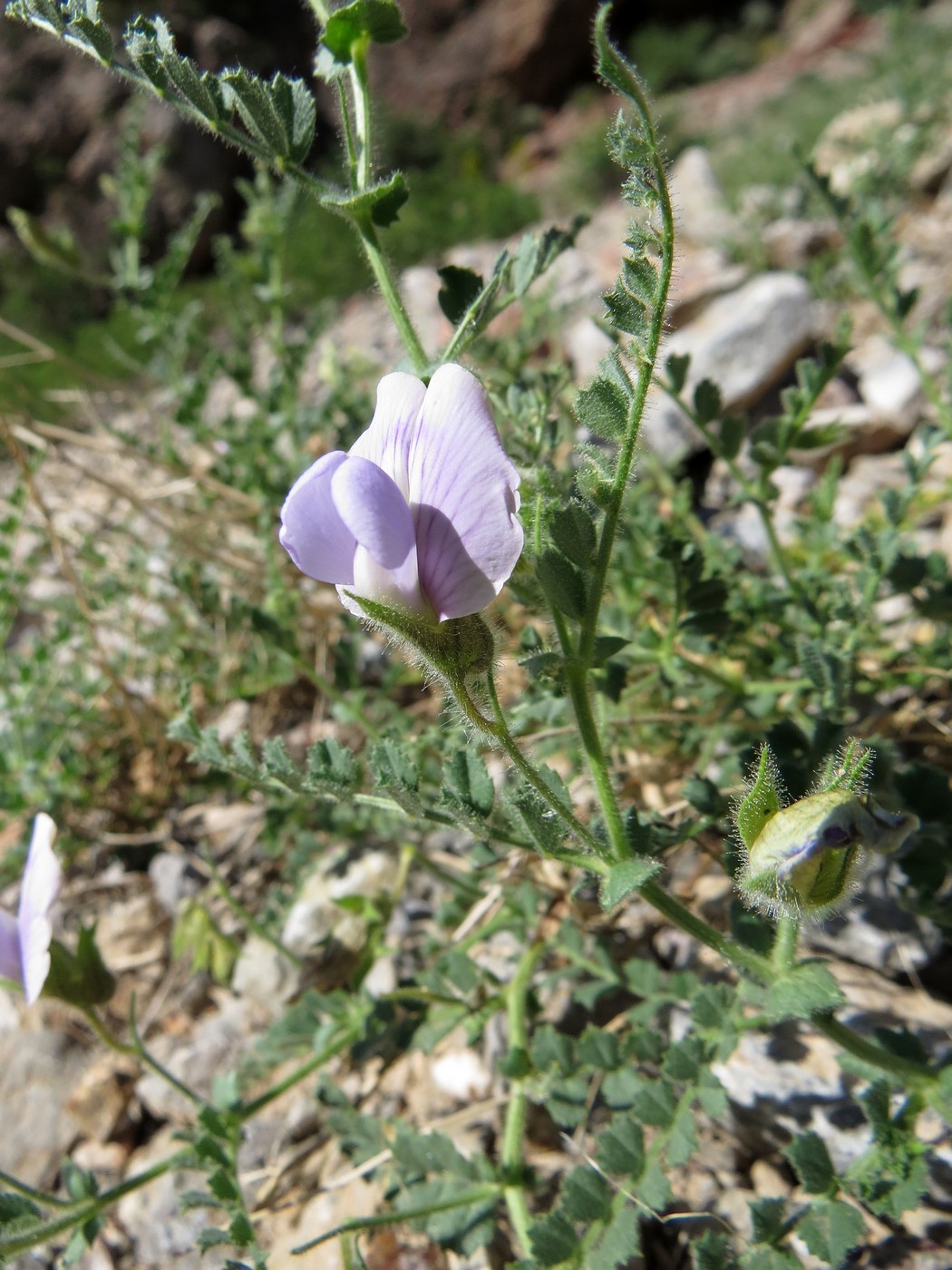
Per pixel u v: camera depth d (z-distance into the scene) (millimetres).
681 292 264
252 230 197
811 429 131
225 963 153
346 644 151
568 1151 118
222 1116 113
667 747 142
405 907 150
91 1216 104
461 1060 130
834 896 78
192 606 198
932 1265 96
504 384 133
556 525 71
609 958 120
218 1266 125
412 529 70
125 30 87
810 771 100
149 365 222
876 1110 89
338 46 88
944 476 198
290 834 170
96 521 216
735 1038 97
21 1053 155
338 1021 125
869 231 146
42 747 182
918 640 162
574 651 76
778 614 140
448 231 690
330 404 201
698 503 212
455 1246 103
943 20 682
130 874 180
